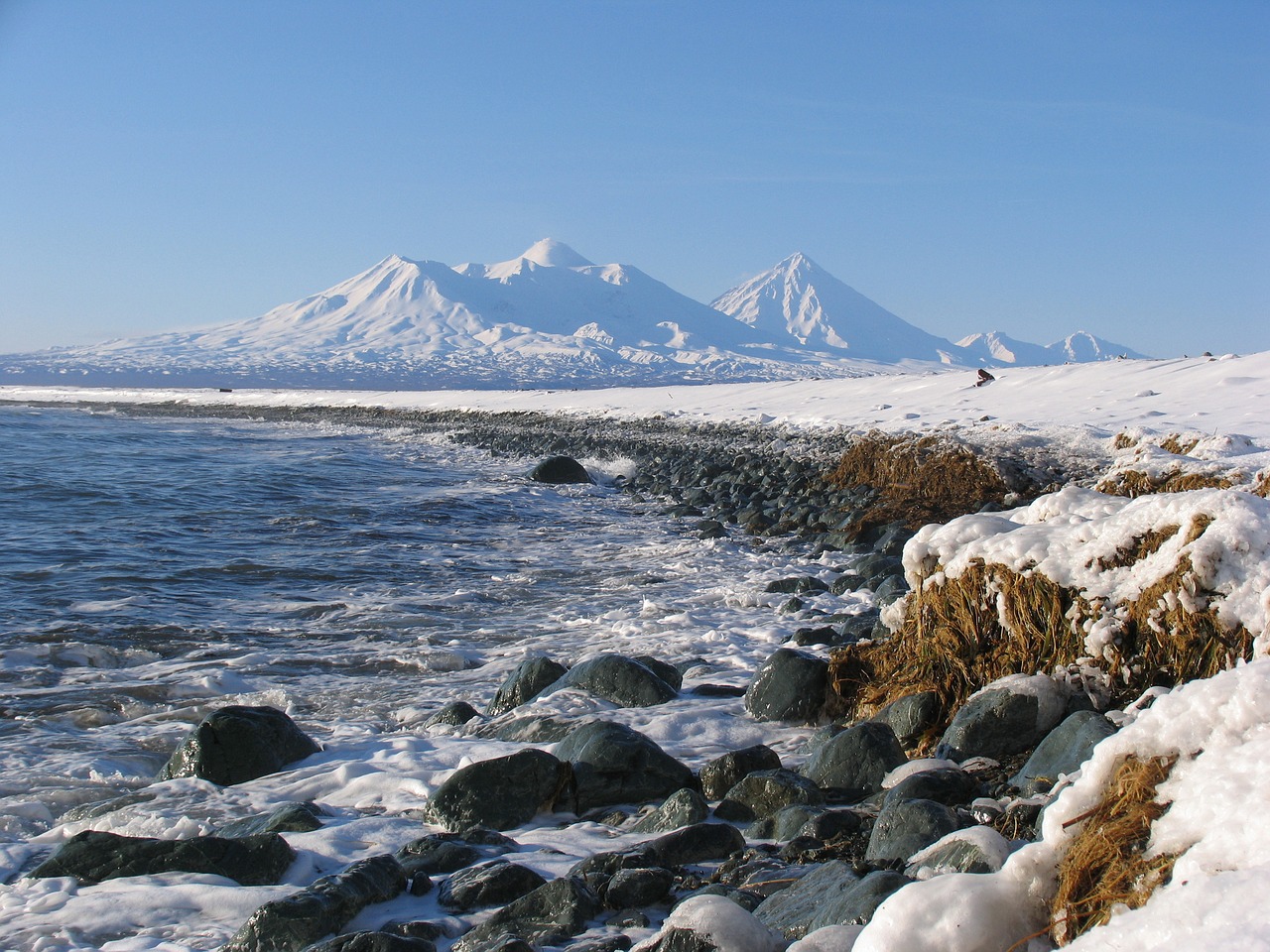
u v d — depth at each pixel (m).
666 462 24.77
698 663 8.27
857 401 32.53
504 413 46.47
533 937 3.63
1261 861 2.33
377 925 3.85
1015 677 5.47
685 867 4.31
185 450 32.28
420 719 7.25
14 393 93.94
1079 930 2.65
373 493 21.42
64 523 17.03
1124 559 5.63
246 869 4.40
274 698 7.88
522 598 11.83
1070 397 25.52
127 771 6.33
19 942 3.83
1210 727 2.84
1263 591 4.87
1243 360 26.19
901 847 3.94
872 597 10.80
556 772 5.16
